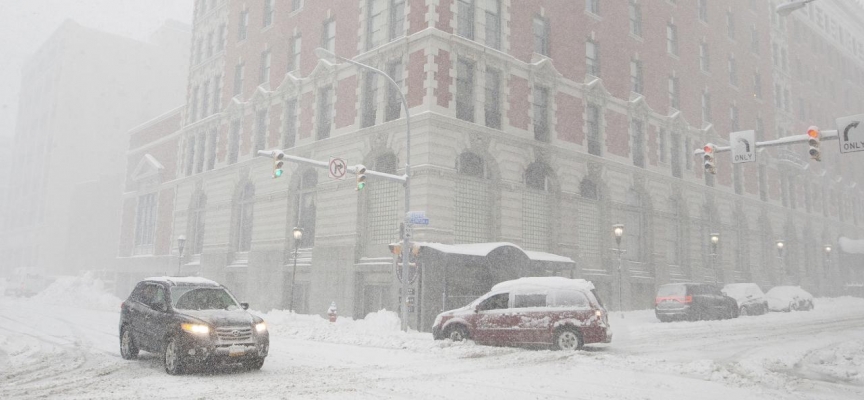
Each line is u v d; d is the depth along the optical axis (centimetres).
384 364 1272
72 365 1246
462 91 2672
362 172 2064
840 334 2034
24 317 2738
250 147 3631
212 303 1235
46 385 1009
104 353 1449
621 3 3653
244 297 3462
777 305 3372
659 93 3838
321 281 2855
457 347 1543
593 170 3244
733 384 1045
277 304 3120
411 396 924
